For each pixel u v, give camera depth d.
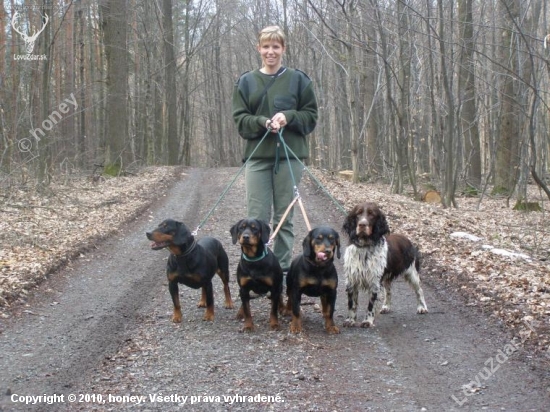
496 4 12.09
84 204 10.49
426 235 8.02
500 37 12.95
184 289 6.05
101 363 4.30
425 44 13.55
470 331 4.81
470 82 14.59
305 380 3.99
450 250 7.16
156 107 25.03
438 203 12.75
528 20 11.09
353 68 14.61
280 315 5.22
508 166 14.81
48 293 5.89
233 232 4.67
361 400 3.73
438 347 4.50
